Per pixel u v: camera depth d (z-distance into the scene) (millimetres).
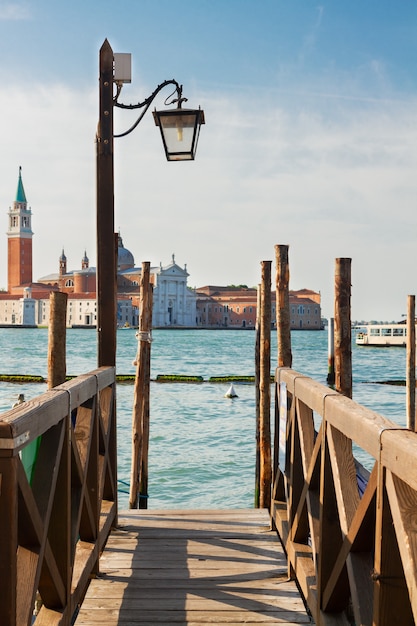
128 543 5809
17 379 41812
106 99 6387
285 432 5176
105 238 6297
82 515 4531
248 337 139375
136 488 9750
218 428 23344
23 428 2525
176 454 18516
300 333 171875
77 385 3818
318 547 3623
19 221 194875
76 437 4398
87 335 138375
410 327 19312
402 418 27766
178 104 6891
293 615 4352
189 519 6578
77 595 3979
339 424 3045
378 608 2348
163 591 4730
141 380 9883
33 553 2854
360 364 61938
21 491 2574
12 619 2426
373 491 2510
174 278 181875
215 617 4320
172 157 7055
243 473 16219
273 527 6137
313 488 4027
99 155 6387
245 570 5145
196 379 41000
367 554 2848
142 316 10078
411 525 2129
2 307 186625
